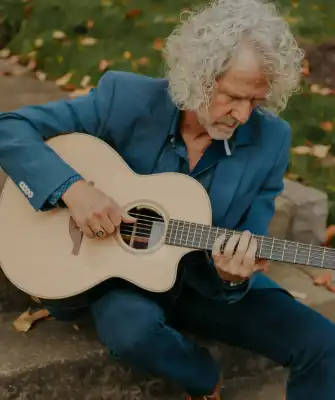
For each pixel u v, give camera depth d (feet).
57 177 7.29
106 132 7.66
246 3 6.73
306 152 12.97
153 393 8.28
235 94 6.57
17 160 7.42
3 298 8.72
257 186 7.45
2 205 7.59
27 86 13.50
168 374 7.13
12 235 7.50
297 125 13.67
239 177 7.37
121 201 7.43
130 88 7.55
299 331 7.36
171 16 16.38
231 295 7.29
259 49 6.48
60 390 7.98
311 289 9.89
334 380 7.20
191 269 7.63
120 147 7.67
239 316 7.56
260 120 7.41
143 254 7.28
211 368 7.36
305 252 6.85
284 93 6.88
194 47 6.61
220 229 7.16
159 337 6.97
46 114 7.71
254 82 6.53
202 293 7.63
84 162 7.58
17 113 7.65
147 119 7.46
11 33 15.66
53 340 8.15
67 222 7.47
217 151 7.36
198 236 7.18
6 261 7.45
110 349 7.14
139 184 7.47
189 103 6.81
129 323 6.99
